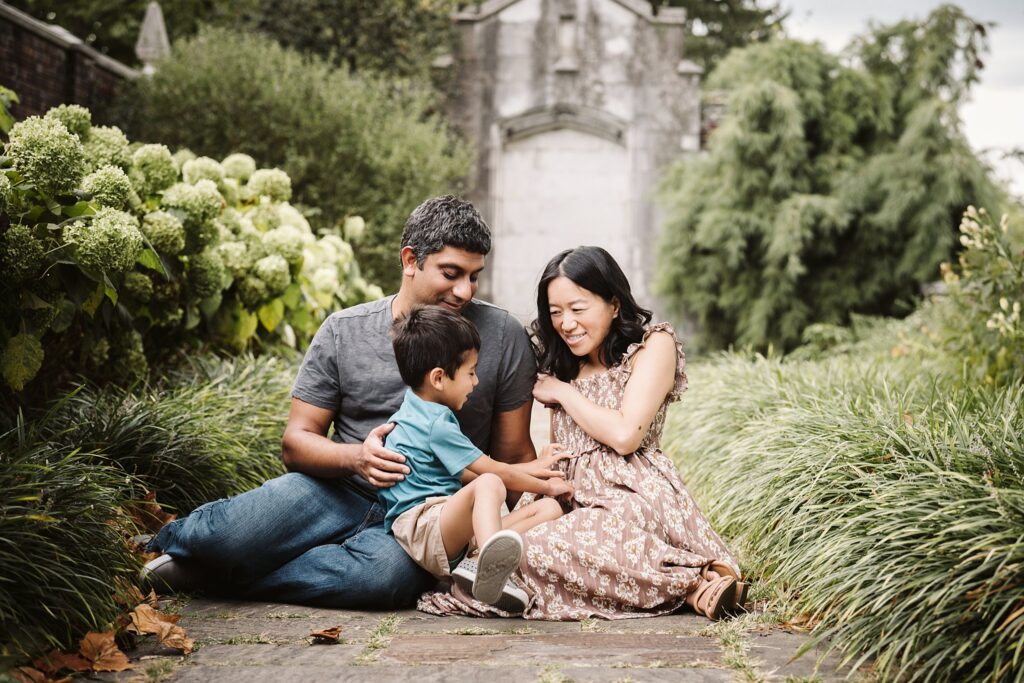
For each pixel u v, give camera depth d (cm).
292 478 294
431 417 285
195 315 476
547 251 1501
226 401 429
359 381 303
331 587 280
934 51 1134
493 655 238
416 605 289
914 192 1088
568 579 275
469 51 1454
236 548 280
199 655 237
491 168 1463
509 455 320
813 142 1202
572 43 1455
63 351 404
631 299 312
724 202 1173
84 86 962
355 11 1302
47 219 345
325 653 239
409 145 1085
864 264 1159
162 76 997
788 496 308
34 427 299
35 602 229
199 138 980
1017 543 210
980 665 206
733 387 500
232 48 1016
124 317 411
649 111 1462
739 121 1163
